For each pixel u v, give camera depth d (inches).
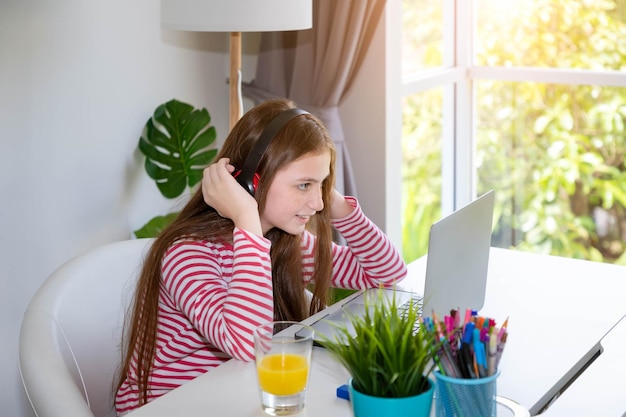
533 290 73.3
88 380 67.2
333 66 113.1
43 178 97.9
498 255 83.9
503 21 138.3
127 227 111.0
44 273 99.8
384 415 42.9
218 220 64.4
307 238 72.9
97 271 69.9
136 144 110.2
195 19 90.0
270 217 63.4
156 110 108.3
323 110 115.6
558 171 137.9
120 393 65.0
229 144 65.2
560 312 67.9
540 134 138.3
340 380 54.9
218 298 59.8
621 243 134.4
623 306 69.4
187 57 116.8
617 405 51.3
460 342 45.1
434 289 56.7
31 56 94.0
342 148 117.7
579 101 133.5
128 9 105.7
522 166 141.2
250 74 126.1
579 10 131.3
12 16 91.2
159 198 116.3
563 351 60.0
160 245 63.1
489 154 144.0
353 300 69.3
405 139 132.4
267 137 62.2
